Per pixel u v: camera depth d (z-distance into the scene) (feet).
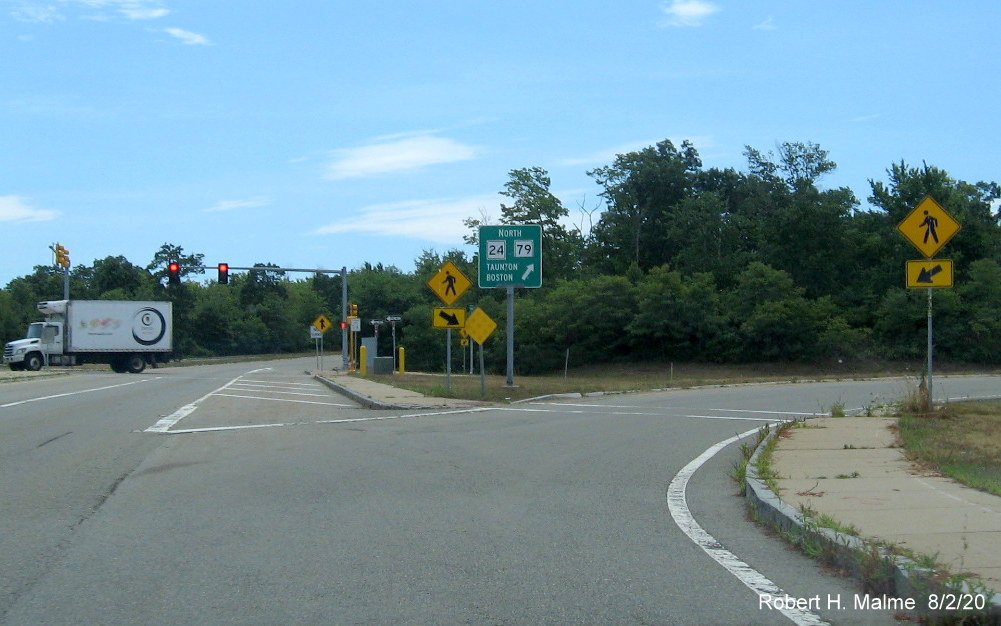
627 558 24.89
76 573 23.38
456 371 200.75
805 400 82.89
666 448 47.93
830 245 190.80
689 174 280.51
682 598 21.12
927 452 40.42
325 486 36.22
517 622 19.44
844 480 33.86
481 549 25.89
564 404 78.79
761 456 40.32
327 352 402.93
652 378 142.41
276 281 441.68
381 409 73.31
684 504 32.71
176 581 22.61
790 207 201.87
